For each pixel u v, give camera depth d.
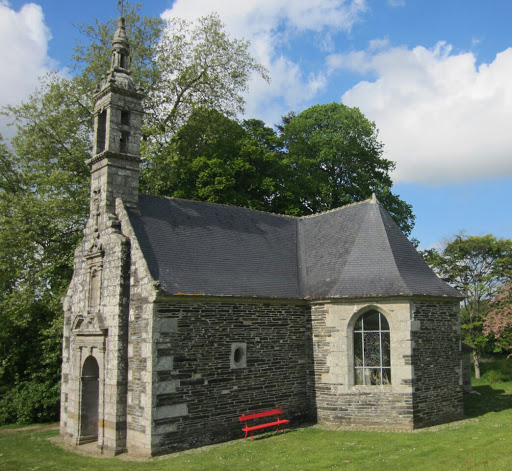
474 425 16.41
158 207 17.91
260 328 16.89
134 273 15.34
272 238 20.59
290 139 36.94
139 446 14.19
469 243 35.19
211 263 17.12
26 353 24.94
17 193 26.62
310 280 18.94
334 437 15.22
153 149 25.72
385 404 16.45
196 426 14.77
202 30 30.73
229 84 31.14
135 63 28.97
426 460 12.02
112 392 15.01
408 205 36.75
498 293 32.94
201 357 15.20
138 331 14.80
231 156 30.25
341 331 17.27
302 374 17.84
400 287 16.69
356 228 19.73
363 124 34.84
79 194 24.83
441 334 17.56
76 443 16.58
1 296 24.22
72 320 18.19
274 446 14.30
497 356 40.06
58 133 26.77
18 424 21.45
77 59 28.02
